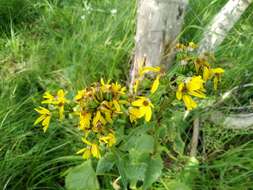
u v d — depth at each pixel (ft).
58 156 1.84
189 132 1.98
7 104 1.94
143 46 2.08
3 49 2.42
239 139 1.97
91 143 1.46
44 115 1.53
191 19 2.46
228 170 1.80
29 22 2.70
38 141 1.86
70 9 2.71
